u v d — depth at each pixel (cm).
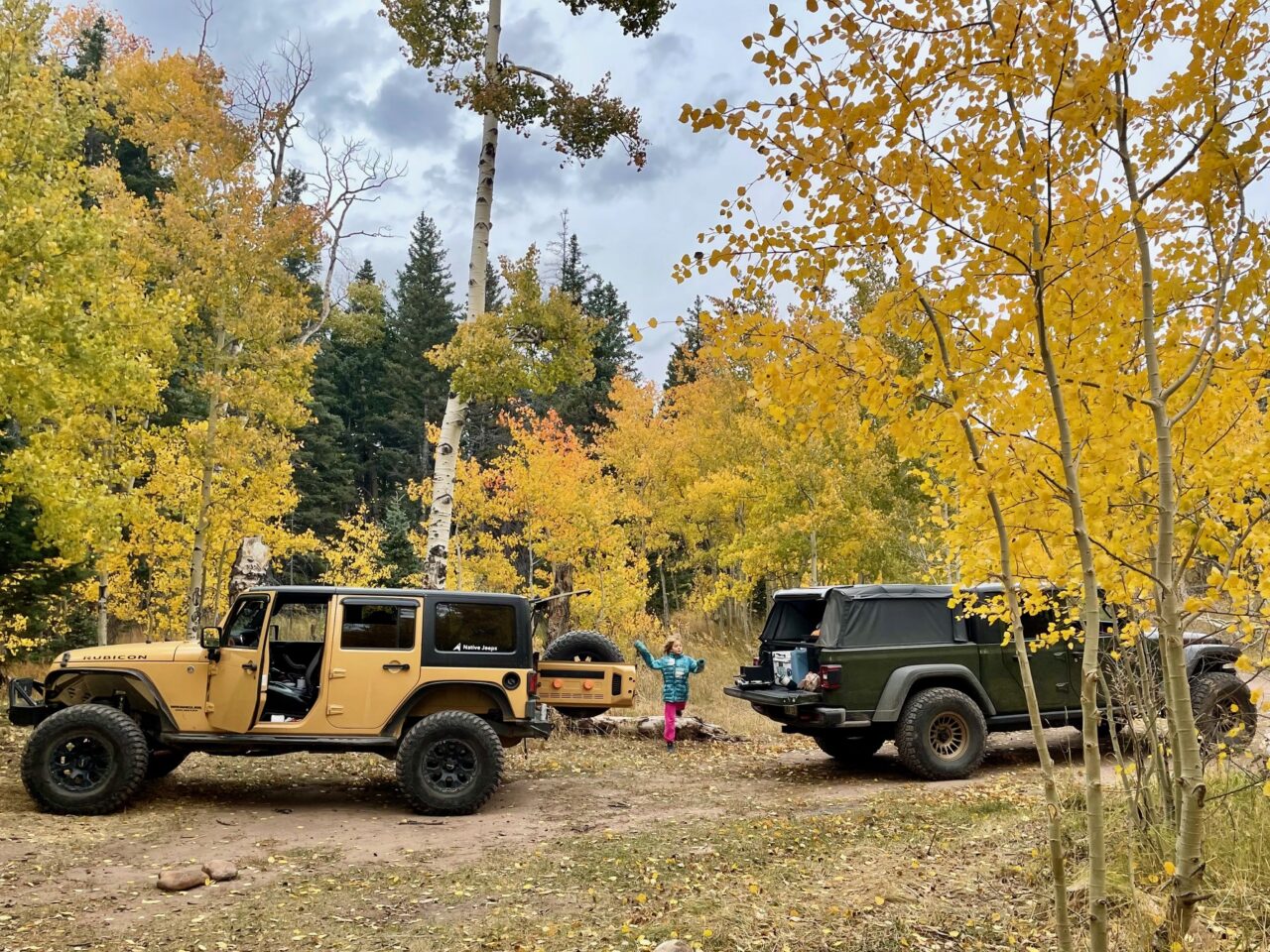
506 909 462
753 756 1035
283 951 407
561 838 630
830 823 643
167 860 562
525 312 1149
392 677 743
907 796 739
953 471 345
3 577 1258
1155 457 387
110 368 1034
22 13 1095
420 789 710
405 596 760
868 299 814
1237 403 356
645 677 1611
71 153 1420
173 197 1518
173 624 1831
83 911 459
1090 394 316
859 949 393
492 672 762
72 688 764
